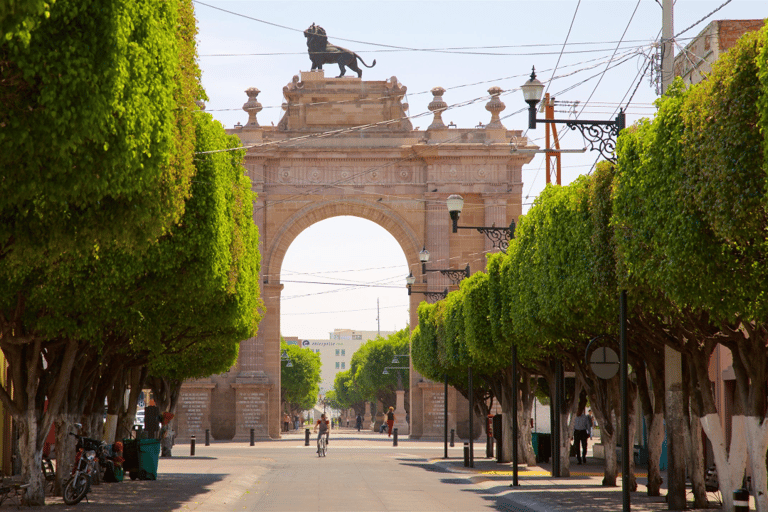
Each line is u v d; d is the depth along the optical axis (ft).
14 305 79.41
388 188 260.01
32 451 80.23
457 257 257.96
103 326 87.35
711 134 53.52
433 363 186.60
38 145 45.98
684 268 58.18
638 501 85.61
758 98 49.19
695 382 76.84
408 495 95.30
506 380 150.92
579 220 82.99
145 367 134.51
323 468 144.87
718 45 116.37
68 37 45.65
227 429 256.32
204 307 104.83
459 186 257.96
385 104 262.88
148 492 94.58
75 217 55.42
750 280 56.49
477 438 259.80
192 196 88.38
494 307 124.88
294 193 258.78
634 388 107.76
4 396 80.07
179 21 73.97
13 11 36.99
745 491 61.00
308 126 261.03
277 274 258.98
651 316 78.54
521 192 260.62
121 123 50.34
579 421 156.15
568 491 96.84
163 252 85.10
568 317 89.81
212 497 88.43
